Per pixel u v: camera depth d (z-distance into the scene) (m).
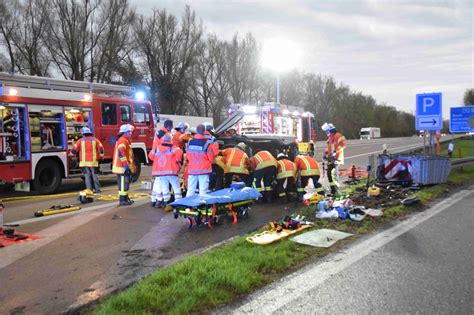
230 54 47.34
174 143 9.84
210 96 47.69
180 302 3.81
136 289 4.11
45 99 11.32
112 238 6.43
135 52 40.50
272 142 12.13
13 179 10.60
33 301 4.09
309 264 5.02
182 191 9.65
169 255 5.54
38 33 33.91
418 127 13.66
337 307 3.87
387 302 3.97
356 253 5.43
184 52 42.44
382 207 8.24
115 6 36.19
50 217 8.04
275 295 4.12
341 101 76.88
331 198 8.87
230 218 7.79
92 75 36.34
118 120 13.47
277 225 6.42
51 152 11.44
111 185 13.57
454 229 6.68
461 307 3.86
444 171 11.19
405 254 5.39
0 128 10.41
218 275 4.37
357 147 35.16
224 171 9.42
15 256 5.54
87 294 4.24
